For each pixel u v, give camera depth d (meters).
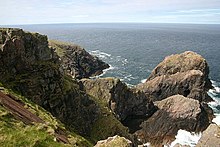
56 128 28.81
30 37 55.50
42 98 49.28
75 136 35.88
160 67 116.25
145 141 76.81
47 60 59.25
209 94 106.62
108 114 67.00
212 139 38.84
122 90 86.38
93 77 139.12
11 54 48.72
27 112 28.59
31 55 54.25
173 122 80.44
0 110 20.81
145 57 196.50
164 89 101.94
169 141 75.38
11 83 45.84
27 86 47.88
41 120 29.14
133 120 86.75
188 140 74.75
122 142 27.72
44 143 17.02
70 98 56.31
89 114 61.75
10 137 15.78
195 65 110.94
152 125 82.38
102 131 60.41
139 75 140.88
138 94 88.44
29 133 17.66
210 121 82.94
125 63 172.62
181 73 103.56
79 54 142.88
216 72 145.75
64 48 140.62
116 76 139.00
